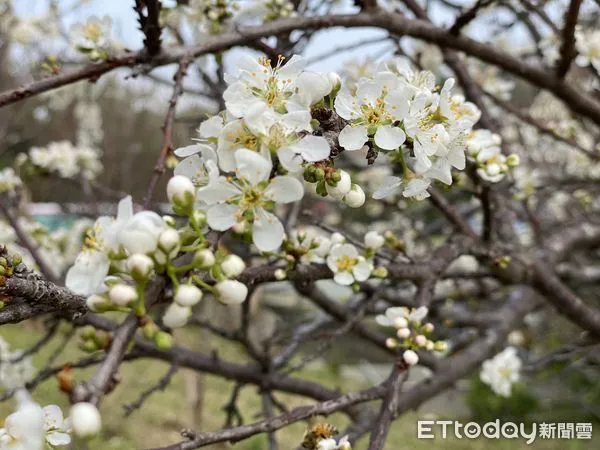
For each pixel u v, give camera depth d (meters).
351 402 0.19
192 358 0.34
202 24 0.26
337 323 0.40
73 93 0.83
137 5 0.21
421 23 0.28
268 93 0.13
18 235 0.31
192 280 0.12
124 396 0.80
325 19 0.25
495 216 0.32
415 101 0.14
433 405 0.77
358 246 0.22
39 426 0.12
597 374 0.59
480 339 0.38
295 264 0.19
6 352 0.36
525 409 0.72
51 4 0.55
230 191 0.12
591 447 0.62
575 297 0.33
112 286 0.11
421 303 0.23
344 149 0.14
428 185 0.15
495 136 0.22
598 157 0.35
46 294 0.13
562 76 0.30
